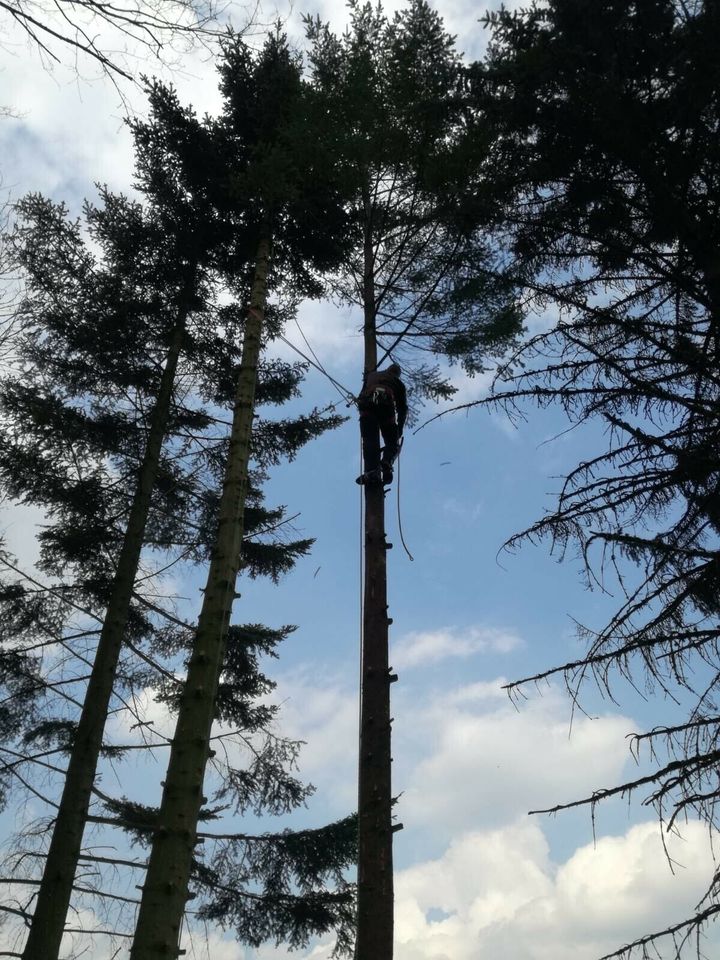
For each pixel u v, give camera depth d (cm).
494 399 627
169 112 1119
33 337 1027
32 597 977
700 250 667
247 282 1171
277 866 941
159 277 1151
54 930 785
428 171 816
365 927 567
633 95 679
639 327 646
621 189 718
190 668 707
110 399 1121
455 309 848
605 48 687
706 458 567
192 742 663
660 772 511
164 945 566
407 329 877
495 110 723
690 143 677
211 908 946
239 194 1018
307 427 1166
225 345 1179
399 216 961
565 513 585
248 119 1143
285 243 1127
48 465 1001
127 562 1002
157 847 611
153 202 1145
